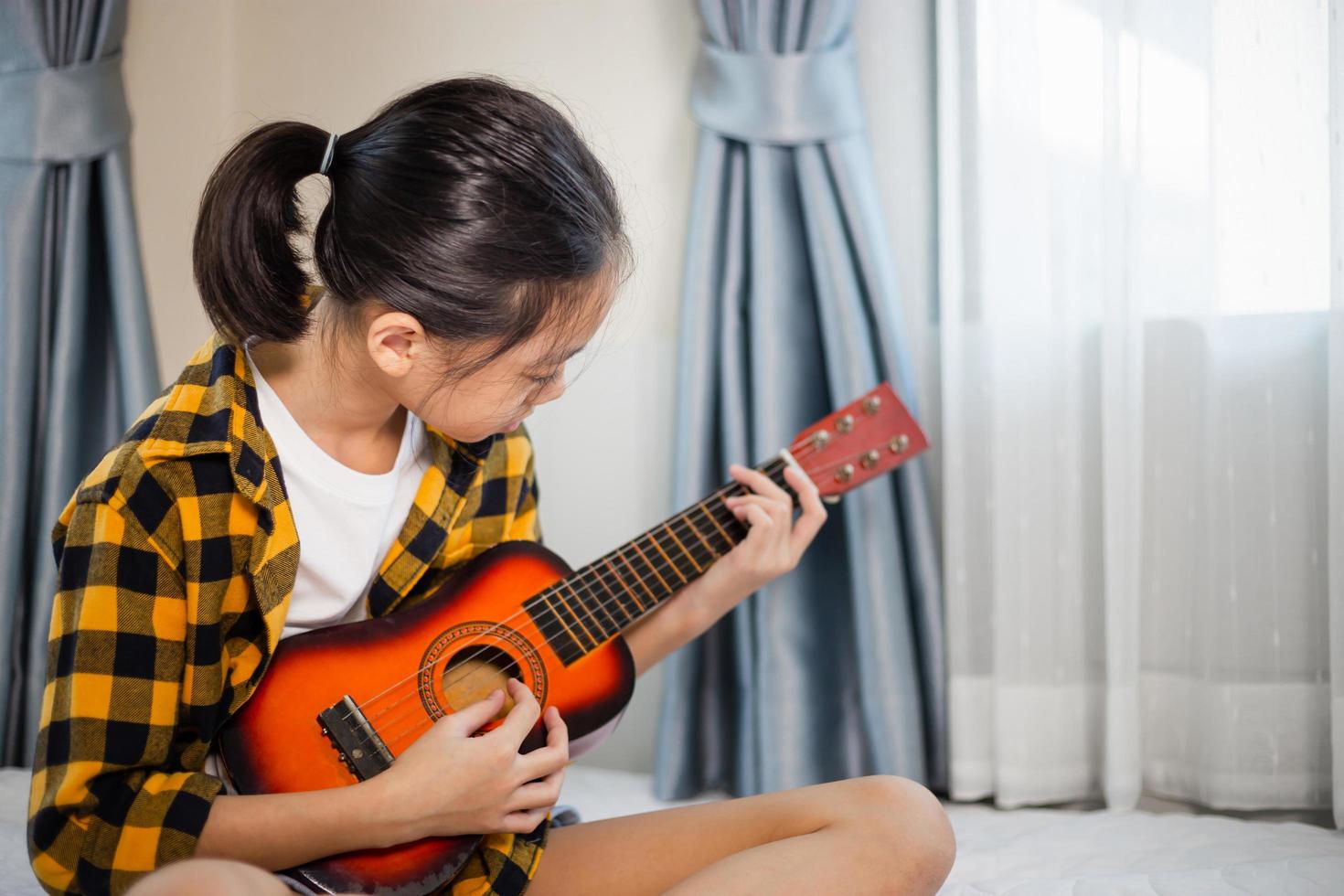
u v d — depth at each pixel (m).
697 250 1.79
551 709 1.02
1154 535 1.70
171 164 2.10
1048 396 1.72
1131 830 1.52
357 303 0.96
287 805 0.87
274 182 0.96
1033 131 1.72
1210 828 1.51
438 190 0.91
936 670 1.73
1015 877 1.33
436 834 0.90
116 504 0.91
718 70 1.79
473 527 1.19
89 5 1.91
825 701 1.76
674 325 1.95
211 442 0.94
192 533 0.93
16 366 1.86
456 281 0.92
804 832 0.99
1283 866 1.24
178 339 2.11
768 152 1.78
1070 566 1.70
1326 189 1.58
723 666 1.83
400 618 1.07
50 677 0.90
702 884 0.89
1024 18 1.72
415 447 1.12
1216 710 1.62
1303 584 1.61
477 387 0.97
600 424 1.98
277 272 0.97
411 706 1.00
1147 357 1.70
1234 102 1.62
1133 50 1.66
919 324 1.85
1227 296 1.63
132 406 1.92
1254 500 1.62
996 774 1.70
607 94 1.99
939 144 1.80
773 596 1.75
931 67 1.85
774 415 1.76
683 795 1.76
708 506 1.32
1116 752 1.64
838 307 1.74
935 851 0.96
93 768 0.85
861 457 1.42
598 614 1.14
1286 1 1.59
